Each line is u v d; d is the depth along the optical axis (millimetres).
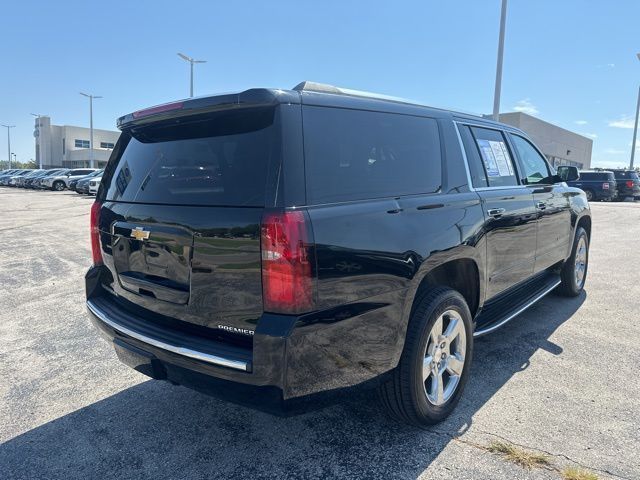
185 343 2547
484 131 4020
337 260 2379
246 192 2387
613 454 2789
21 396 3611
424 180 3131
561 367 3941
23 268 7938
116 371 4027
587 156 57750
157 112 2826
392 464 2750
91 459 2863
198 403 3502
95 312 3164
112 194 3225
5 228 13320
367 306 2539
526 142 4793
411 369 2852
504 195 3881
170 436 3088
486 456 2791
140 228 2826
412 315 2926
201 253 2482
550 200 4754
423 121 3303
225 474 2705
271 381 2256
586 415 3207
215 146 2602
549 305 5598
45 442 3033
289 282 2230
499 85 15008
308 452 2889
